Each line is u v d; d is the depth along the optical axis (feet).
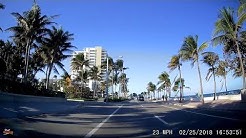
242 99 99.81
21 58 208.33
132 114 79.77
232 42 121.60
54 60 192.54
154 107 126.52
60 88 350.23
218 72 199.00
